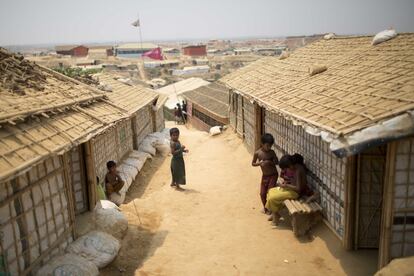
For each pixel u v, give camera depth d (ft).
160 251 26.09
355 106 21.06
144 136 60.75
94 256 22.16
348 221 23.02
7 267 16.98
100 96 32.45
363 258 22.66
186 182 41.75
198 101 89.66
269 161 30.30
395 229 19.08
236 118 62.23
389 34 32.14
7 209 17.02
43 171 20.01
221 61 362.33
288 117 25.88
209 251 26.05
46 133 19.97
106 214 26.86
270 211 30.07
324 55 39.65
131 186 42.50
